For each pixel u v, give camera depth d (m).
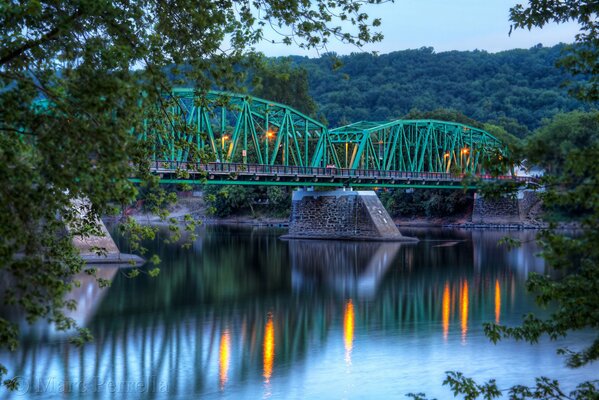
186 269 59.91
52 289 11.11
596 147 9.96
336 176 89.25
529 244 85.31
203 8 13.90
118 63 11.74
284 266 63.41
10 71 11.64
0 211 10.57
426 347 31.12
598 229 9.80
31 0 10.12
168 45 14.23
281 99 138.38
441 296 45.78
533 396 12.55
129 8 13.29
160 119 15.30
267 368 27.78
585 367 27.06
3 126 11.65
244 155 77.44
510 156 10.77
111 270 55.50
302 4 14.20
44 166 10.72
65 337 31.62
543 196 10.44
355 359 29.20
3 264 10.41
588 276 10.75
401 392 24.69
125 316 37.59
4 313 35.47
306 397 24.14
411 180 101.44
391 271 59.66
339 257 71.19
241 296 45.66
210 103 15.27
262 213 143.12
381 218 92.44
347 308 41.50
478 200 126.75
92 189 10.80
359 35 14.42
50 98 11.10
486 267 61.97
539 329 11.53
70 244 13.85
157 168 61.12
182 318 37.62
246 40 14.68
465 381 12.55
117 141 10.45
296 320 37.69
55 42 12.41
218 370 27.34
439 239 95.44
